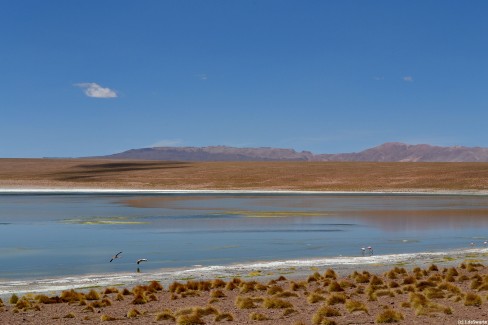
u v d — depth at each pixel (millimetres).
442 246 36156
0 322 15875
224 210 67562
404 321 14805
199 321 15320
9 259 30578
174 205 77438
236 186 140500
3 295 20906
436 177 145125
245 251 33500
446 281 21984
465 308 16688
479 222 52375
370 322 14984
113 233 43062
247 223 50906
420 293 19094
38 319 16359
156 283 21984
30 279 24641
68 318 16500
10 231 44656
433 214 61938
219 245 36125
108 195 107188
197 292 20609
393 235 42000
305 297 19719
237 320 15719
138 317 16594
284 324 15000
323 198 97438
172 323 15711
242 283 22000
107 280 24047
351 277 24109
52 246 35781
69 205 77500
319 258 30719
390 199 94438
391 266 27562
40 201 87188
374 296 18641
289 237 40469
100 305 18562
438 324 14227
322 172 165875
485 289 20062
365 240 38969
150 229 45906
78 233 43156
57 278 24797
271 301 17734
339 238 40000
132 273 26094
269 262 29062
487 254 31922
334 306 17516
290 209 69688
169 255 31969
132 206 75188
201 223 50938
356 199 94250
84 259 30609
